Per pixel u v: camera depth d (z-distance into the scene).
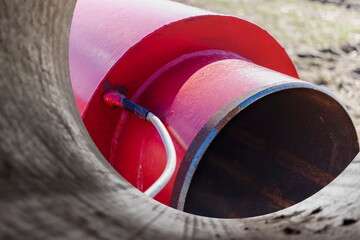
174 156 2.48
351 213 1.29
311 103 3.54
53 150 1.34
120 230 1.06
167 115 2.82
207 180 3.63
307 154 3.75
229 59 3.24
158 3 3.42
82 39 3.18
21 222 0.83
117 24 3.15
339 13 13.02
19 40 1.59
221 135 3.89
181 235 1.25
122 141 3.03
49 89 1.69
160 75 3.09
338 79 8.23
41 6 1.76
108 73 2.89
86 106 2.89
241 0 13.04
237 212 3.56
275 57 3.78
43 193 1.01
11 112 1.26
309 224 1.36
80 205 1.08
